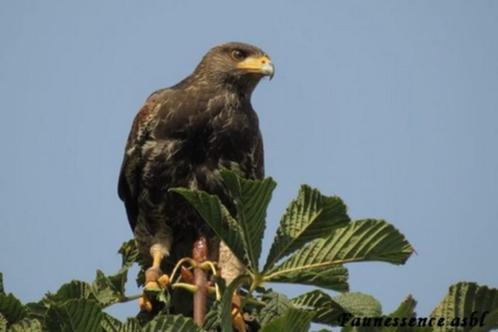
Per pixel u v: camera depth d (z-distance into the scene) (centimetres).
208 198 855
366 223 834
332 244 845
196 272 1002
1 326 905
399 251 838
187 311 1196
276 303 973
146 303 1171
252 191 826
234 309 971
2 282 989
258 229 846
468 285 770
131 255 1352
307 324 743
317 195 825
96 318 809
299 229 841
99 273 1012
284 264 855
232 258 1323
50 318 809
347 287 876
